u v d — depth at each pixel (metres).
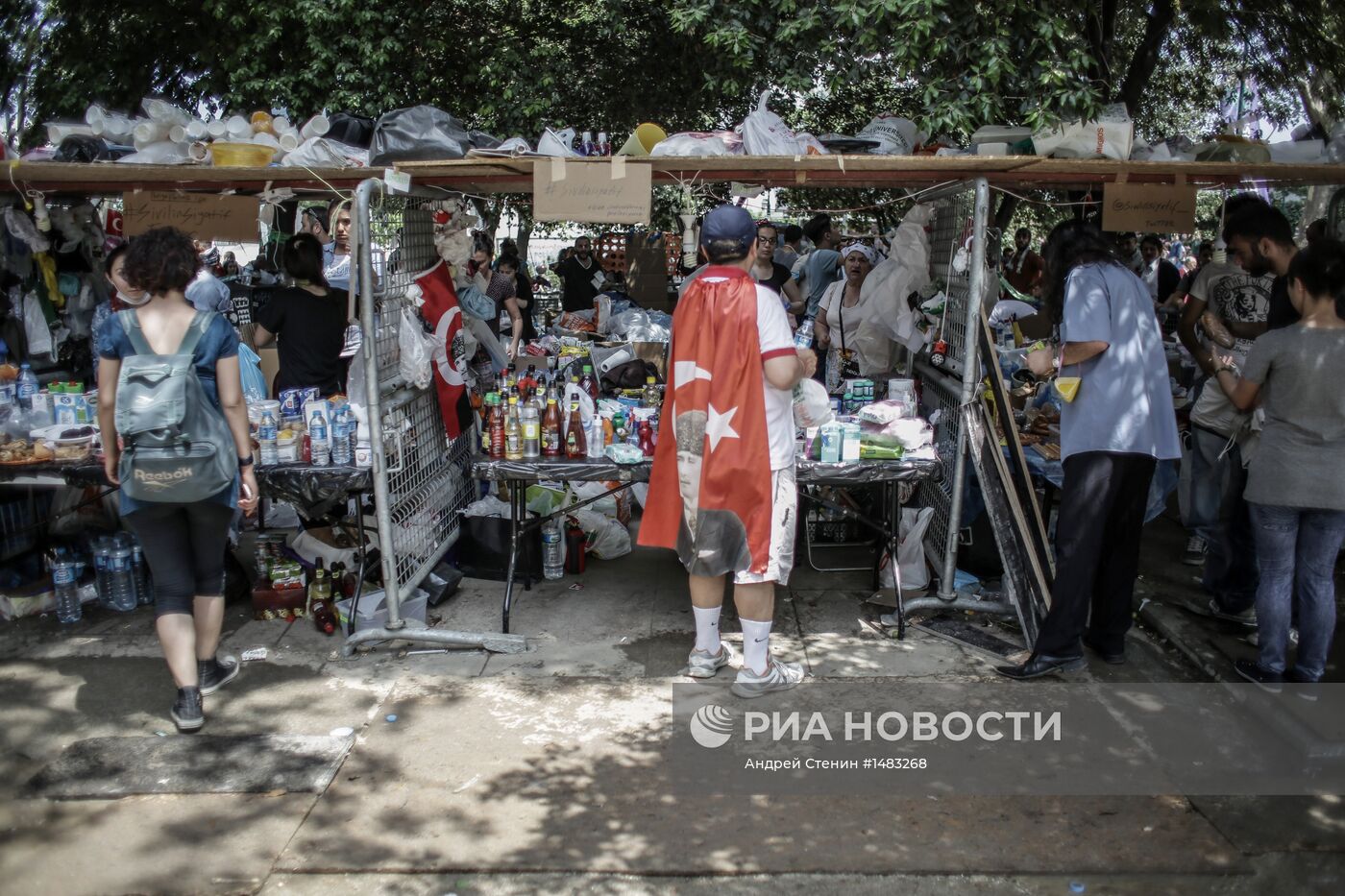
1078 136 4.39
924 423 4.66
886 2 5.85
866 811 3.21
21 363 5.20
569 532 5.32
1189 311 4.70
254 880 2.89
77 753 3.54
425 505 4.86
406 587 4.55
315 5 10.16
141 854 3.00
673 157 4.09
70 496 5.23
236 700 3.95
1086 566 4.02
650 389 5.64
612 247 15.00
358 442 4.25
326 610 4.58
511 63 11.54
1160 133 12.10
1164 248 12.07
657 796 3.29
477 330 5.73
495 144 4.74
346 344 4.40
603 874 2.91
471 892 2.83
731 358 3.72
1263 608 3.89
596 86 12.12
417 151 4.34
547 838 3.07
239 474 3.75
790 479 3.88
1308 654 3.81
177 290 3.55
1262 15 8.52
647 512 3.98
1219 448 4.60
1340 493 3.58
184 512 3.70
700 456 3.79
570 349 7.06
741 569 3.82
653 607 4.89
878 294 5.41
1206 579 4.80
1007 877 2.90
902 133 4.86
